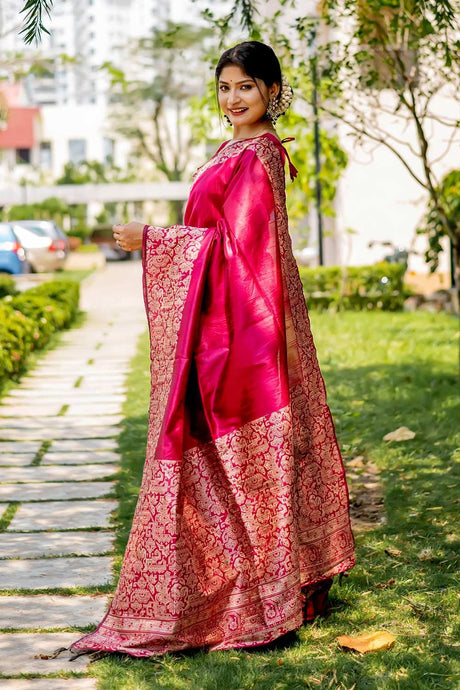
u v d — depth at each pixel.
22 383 8.88
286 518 3.03
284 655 3.01
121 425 6.93
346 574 3.70
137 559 3.07
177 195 42.38
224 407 3.05
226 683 2.80
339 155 9.43
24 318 10.19
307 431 3.21
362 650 2.99
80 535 4.39
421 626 3.23
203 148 49.22
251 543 3.05
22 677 2.89
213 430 3.06
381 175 16.92
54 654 3.04
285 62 7.26
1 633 3.24
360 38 6.64
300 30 6.65
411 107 6.94
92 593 3.62
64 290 13.98
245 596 3.07
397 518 4.39
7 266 22.75
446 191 11.37
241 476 3.06
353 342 10.22
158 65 44.50
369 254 17.20
